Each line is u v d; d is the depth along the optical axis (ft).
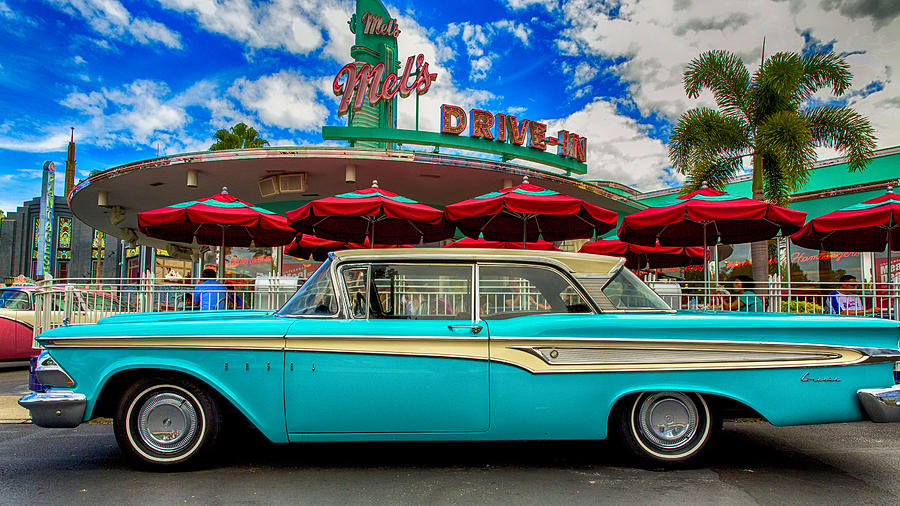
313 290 13.60
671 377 12.44
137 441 12.73
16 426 17.88
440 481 12.24
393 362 12.25
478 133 50.96
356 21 54.08
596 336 12.48
